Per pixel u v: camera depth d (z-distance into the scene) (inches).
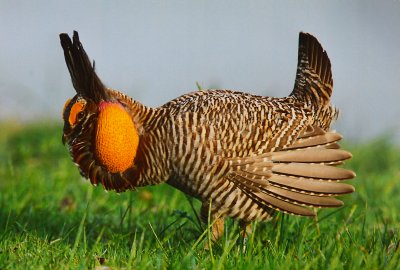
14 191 543.2
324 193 415.2
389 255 387.5
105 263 392.8
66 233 446.6
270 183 416.8
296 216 452.1
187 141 407.8
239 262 375.9
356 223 476.1
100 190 561.0
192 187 420.5
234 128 410.6
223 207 425.1
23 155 677.3
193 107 413.7
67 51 435.8
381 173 663.1
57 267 373.4
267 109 423.2
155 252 406.9
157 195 557.0
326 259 374.9
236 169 412.8
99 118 428.1
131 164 428.8
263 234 437.4
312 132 422.6
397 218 510.6
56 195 555.8
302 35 464.8
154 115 424.5
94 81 427.8
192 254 390.0
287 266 366.9
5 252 392.5
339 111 468.4
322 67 459.2
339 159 415.5
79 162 442.0
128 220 472.7
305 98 457.1
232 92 438.6
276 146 416.5
